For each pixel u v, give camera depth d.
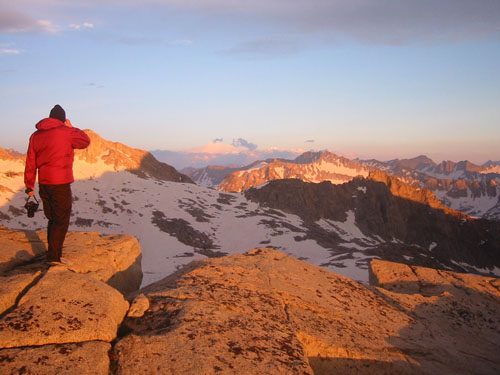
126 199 138.50
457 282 11.50
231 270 8.77
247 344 5.84
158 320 6.21
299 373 5.41
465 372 7.69
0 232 9.37
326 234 145.75
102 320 5.76
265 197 174.62
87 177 150.38
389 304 9.53
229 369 5.15
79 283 6.47
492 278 11.96
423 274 11.87
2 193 112.06
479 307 10.46
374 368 7.07
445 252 178.88
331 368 6.92
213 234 125.50
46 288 6.13
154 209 134.88
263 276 8.83
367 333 7.80
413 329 8.66
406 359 7.41
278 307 7.58
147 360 5.15
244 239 123.56
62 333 5.31
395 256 89.44
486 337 9.34
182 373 4.95
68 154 7.53
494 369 8.10
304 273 9.61
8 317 5.38
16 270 7.40
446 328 9.32
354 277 48.75
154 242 109.69
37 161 7.45
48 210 7.66
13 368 4.57
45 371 4.62
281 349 5.96
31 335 5.14
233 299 7.30
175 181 189.62
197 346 5.50
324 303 8.38
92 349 5.20
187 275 8.10
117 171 164.25
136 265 10.10
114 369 5.05
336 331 7.40
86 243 9.48
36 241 9.26
